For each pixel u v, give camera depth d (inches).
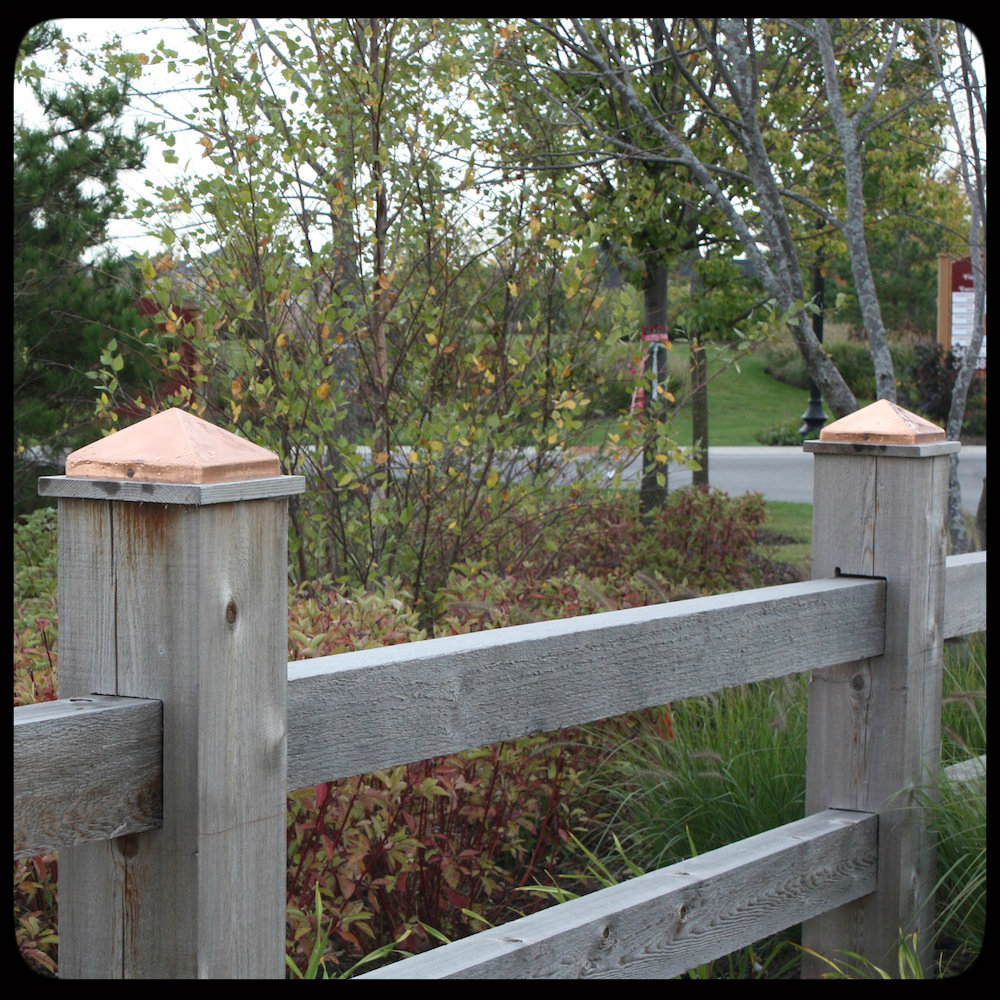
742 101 223.6
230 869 52.8
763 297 315.9
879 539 105.5
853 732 106.7
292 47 178.1
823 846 96.9
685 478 508.4
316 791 100.9
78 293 308.7
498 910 129.3
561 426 178.2
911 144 291.9
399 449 183.8
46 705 50.4
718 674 86.9
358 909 109.9
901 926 104.4
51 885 109.4
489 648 69.3
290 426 170.4
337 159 181.5
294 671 59.7
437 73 189.3
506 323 195.5
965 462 647.1
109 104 301.6
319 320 166.1
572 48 226.8
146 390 264.7
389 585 164.2
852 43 270.1
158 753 51.7
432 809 125.1
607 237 248.8
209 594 51.5
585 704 76.0
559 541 204.5
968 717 138.3
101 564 52.9
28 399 309.7
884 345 224.5
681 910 80.5
